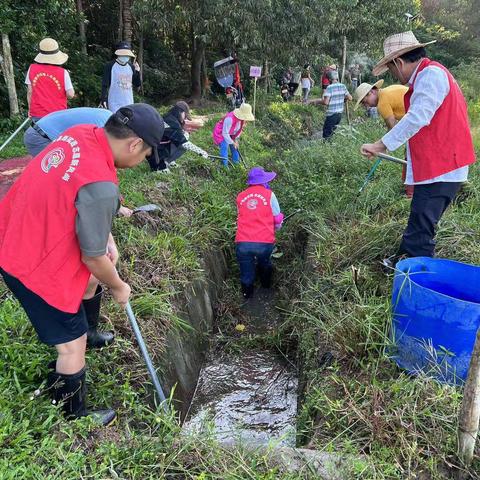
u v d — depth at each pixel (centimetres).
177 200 559
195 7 1049
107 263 209
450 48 2614
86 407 252
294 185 651
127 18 1121
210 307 475
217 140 743
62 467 201
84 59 1128
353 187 579
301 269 505
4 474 190
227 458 220
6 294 320
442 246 392
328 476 212
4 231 215
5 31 773
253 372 414
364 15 1534
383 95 559
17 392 241
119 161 210
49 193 197
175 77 1561
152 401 290
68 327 222
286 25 1139
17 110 816
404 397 249
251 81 1574
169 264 418
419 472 217
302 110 1477
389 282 351
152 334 331
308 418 284
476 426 211
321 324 341
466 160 329
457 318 253
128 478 206
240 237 511
